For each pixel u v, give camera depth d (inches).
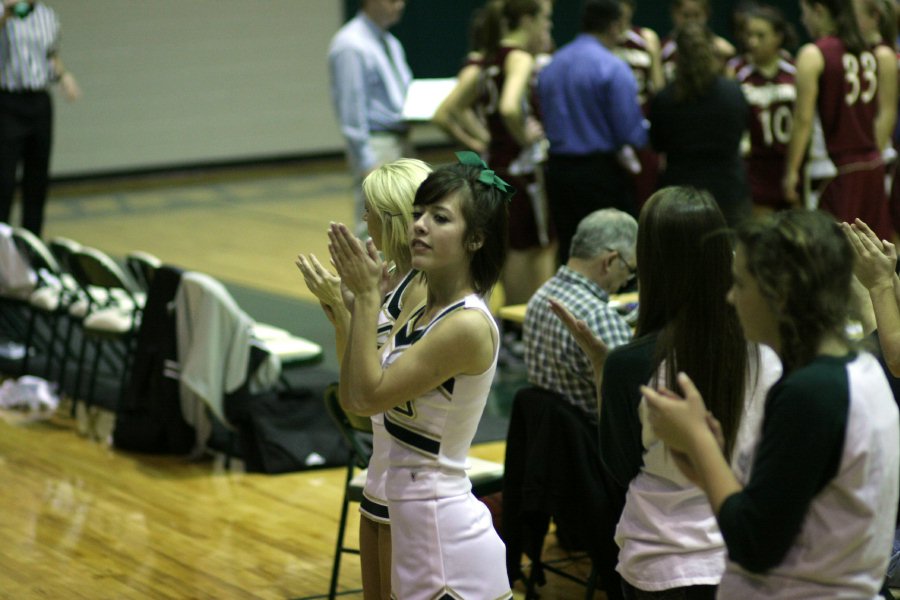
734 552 138.7
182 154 1112.2
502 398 479.5
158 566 327.0
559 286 285.6
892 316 204.1
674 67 451.5
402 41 1141.1
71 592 309.4
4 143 680.4
